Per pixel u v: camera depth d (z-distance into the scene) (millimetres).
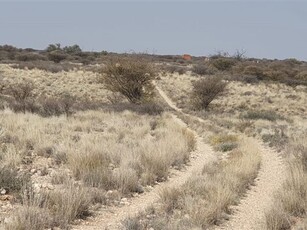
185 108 40969
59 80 49594
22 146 13469
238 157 14180
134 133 19141
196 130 24625
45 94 41531
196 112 37219
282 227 7688
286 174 12234
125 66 34438
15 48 96500
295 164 12430
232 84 58500
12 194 8578
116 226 7582
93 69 59062
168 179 11867
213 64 79625
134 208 8898
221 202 8742
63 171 10953
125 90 35531
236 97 49344
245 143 18156
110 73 35000
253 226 7930
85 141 14742
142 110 30344
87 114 24828
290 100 49406
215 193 9164
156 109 31109
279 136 21562
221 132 23656
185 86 54312
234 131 24812
